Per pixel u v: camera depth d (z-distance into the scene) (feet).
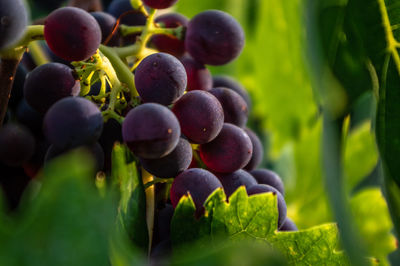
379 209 2.24
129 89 1.94
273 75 2.52
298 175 2.43
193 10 2.59
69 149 1.86
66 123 1.86
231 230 1.89
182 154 1.91
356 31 2.14
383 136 2.07
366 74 2.15
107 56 1.95
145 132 1.86
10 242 1.70
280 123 2.56
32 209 1.71
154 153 1.87
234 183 1.96
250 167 2.05
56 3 2.30
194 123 1.92
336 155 2.08
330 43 2.16
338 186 2.05
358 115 2.40
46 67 1.93
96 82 1.96
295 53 2.43
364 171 2.38
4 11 1.81
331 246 1.90
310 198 2.40
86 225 1.72
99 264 1.71
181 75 1.92
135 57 2.06
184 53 2.12
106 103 1.94
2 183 1.91
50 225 1.71
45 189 1.71
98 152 1.88
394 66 2.09
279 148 2.56
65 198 1.71
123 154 1.87
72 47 1.91
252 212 1.89
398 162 2.06
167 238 1.93
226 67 2.59
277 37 2.46
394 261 2.10
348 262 1.91
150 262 1.88
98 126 1.87
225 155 1.95
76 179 1.72
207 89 2.06
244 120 2.01
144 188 1.90
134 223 1.87
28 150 1.91
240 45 2.06
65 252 1.71
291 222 2.02
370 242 2.22
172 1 2.03
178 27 2.07
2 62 1.90
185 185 1.90
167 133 1.86
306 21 2.15
